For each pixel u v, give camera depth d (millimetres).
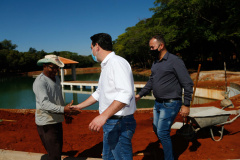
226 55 34469
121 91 1553
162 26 27844
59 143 2346
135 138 3783
